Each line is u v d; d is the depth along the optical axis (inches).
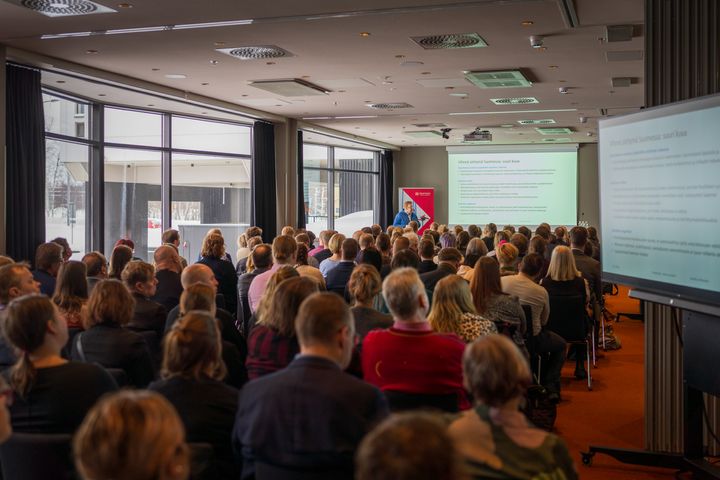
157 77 349.4
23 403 89.5
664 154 146.3
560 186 728.3
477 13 232.5
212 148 482.3
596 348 293.3
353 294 131.4
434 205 780.6
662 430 165.3
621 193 163.5
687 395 149.7
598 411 211.5
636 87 382.9
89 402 91.0
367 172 740.7
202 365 88.9
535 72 342.6
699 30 150.7
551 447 67.8
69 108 367.9
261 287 194.1
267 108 468.1
